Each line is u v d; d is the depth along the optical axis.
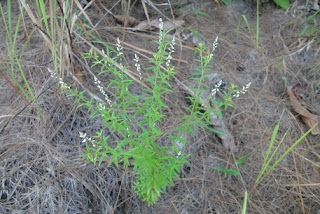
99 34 2.44
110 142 1.99
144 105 1.54
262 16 2.97
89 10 2.64
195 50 2.45
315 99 2.47
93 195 1.85
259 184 2.07
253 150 2.19
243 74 2.52
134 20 2.64
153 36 2.46
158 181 1.55
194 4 2.92
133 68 2.31
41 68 2.14
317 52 2.70
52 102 2.03
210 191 2.01
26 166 1.81
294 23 2.89
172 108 2.20
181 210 1.93
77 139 1.97
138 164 1.43
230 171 1.97
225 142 2.18
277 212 1.99
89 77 2.20
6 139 1.88
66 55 2.04
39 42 2.28
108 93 2.16
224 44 2.66
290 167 2.14
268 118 2.33
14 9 2.50
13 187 1.76
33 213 1.73
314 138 2.29
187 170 2.05
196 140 2.12
